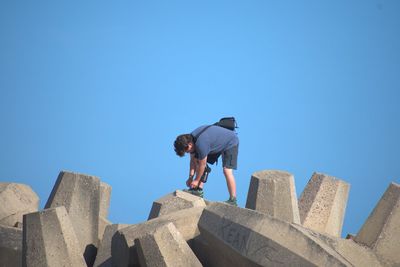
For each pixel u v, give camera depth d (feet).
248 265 127.03
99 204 173.68
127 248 143.74
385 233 144.87
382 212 147.54
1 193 175.73
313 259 118.11
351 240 142.00
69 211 170.09
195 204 163.63
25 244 143.54
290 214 162.30
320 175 175.52
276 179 163.53
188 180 180.86
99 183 173.99
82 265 143.43
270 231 125.08
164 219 148.05
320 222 169.37
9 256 158.61
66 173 173.99
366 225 147.23
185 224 146.61
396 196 148.15
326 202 171.22
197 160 175.01
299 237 121.39
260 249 124.77
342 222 176.76
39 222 143.74
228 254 132.87
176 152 174.40
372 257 140.56
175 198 166.91
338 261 116.16
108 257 160.45
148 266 134.62
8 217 173.37
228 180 174.81
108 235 163.32
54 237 142.92
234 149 175.94
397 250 143.95
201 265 135.54
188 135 173.27
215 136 173.99
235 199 175.11
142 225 146.92
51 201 171.94
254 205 163.63
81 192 172.24
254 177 166.20
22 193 182.39
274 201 162.30
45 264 140.87
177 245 135.44
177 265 133.80
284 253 121.39
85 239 169.99
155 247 134.41
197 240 144.15
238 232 130.31
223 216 136.15
